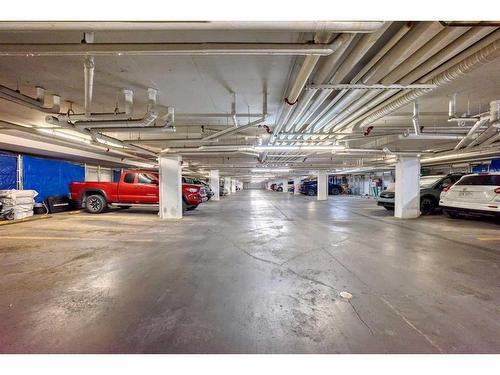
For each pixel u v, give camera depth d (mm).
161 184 8695
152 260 3877
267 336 1965
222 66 3375
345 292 2736
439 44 2520
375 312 2314
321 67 3098
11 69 3480
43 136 7000
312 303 2490
